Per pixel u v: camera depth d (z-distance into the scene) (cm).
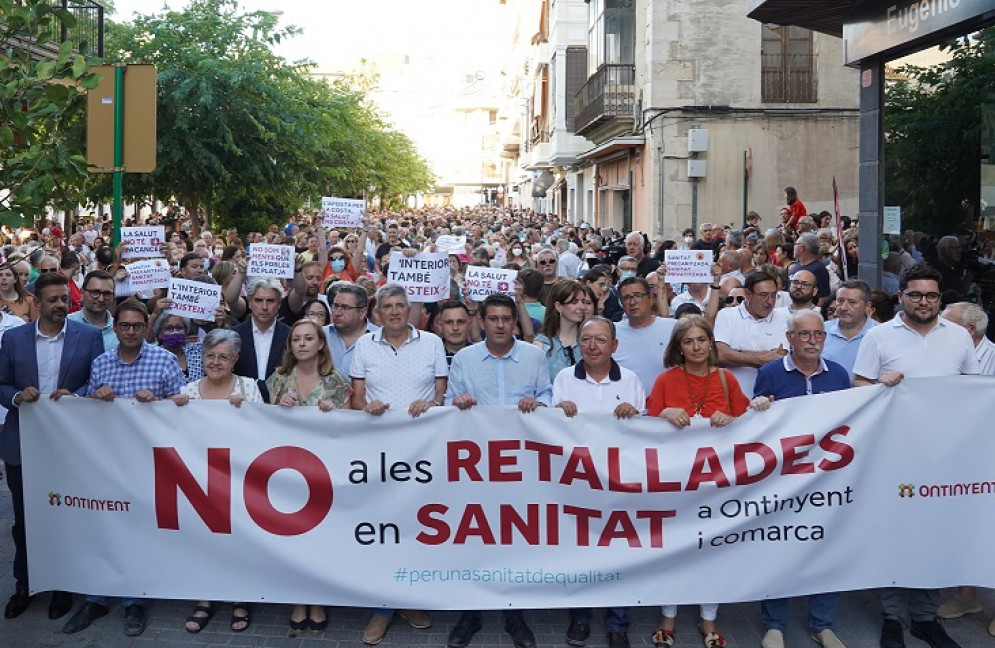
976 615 595
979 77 929
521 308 776
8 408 591
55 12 500
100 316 715
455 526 551
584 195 3475
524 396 590
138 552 562
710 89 2033
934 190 1001
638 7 2194
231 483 558
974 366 583
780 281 882
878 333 587
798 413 548
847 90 2030
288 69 1986
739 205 2048
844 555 549
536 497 549
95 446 567
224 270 897
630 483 545
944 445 551
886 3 1030
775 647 542
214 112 1744
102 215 3169
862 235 1115
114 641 554
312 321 580
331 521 554
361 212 1291
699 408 557
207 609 575
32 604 604
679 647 548
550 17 3841
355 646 549
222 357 570
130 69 995
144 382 591
